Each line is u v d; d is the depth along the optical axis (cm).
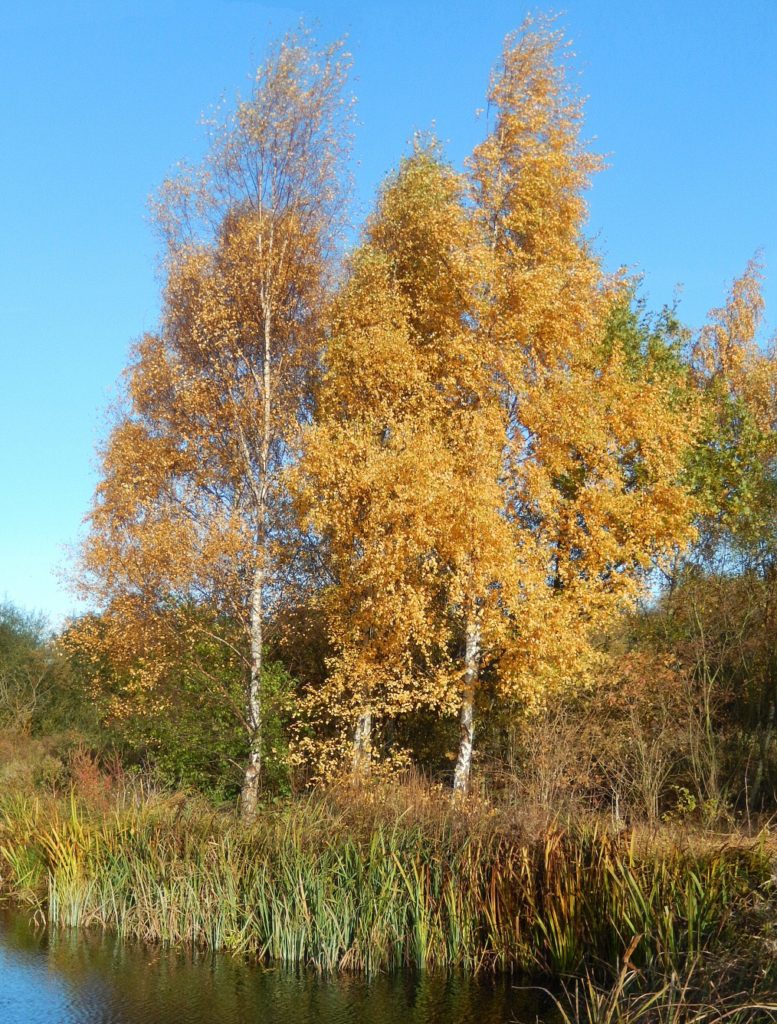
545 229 1858
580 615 1803
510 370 1745
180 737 1850
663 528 1800
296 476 1736
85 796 1616
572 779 1583
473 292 1830
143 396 1956
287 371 1975
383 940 1140
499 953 1077
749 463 2095
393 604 1645
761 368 2556
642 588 1823
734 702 1897
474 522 1617
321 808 1401
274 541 1875
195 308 1920
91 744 2309
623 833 1078
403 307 1872
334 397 1875
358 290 1898
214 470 1917
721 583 2038
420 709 2203
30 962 1184
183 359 1972
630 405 1831
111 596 1822
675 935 911
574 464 1823
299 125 1950
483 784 1662
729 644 1939
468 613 1683
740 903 903
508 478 1794
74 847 1404
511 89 1898
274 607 1950
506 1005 995
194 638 1842
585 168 1897
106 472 1914
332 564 1869
